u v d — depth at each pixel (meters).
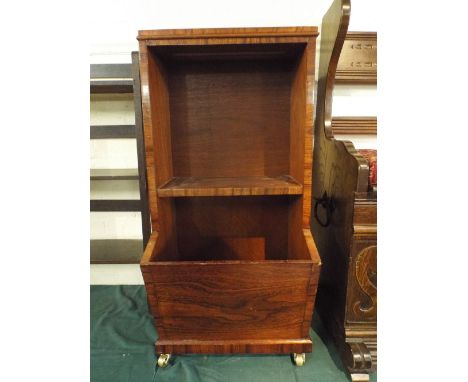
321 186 1.07
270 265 0.78
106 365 0.90
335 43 0.91
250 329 0.86
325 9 1.12
